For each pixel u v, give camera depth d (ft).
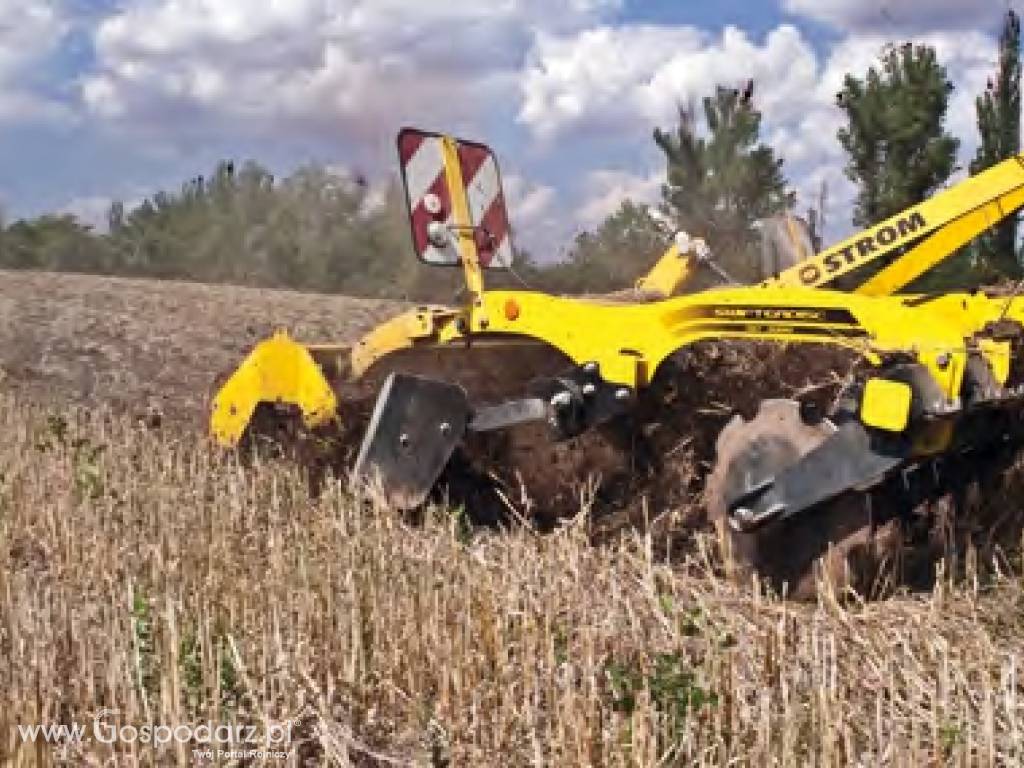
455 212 24.62
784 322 20.70
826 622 17.63
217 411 27.81
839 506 19.51
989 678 14.92
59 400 37.86
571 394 22.65
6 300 49.93
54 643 15.87
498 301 23.82
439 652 15.88
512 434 24.72
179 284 58.39
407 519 23.58
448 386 23.77
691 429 23.35
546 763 13.71
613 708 14.02
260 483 24.72
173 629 14.57
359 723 15.35
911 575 20.66
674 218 48.08
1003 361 18.83
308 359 26.08
